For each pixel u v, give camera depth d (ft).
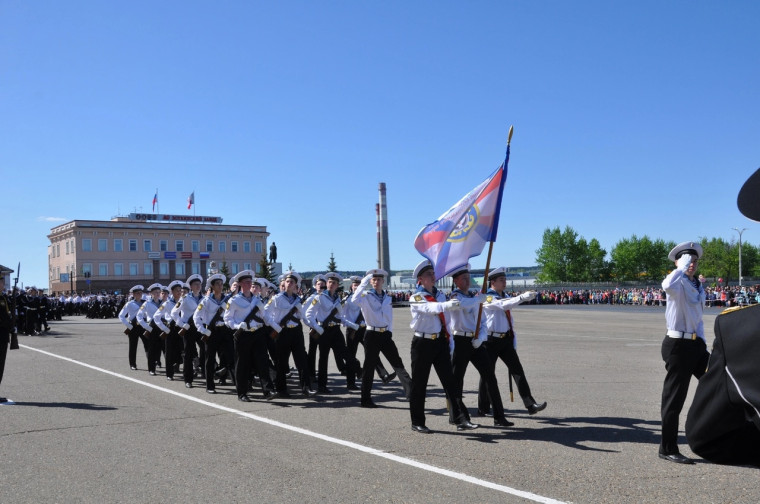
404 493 17.15
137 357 53.88
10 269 117.50
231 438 23.68
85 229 287.89
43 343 69.31
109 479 18.76
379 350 30.58
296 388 36.91
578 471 18.95
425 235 26.53
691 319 20.10
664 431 20.01
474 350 25.64
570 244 339.36
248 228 326.44
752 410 16.75
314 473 19.07
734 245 344.28
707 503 16.08
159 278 303.07
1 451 22.09
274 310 33.83
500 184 26.18
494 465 19.74
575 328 84.17
